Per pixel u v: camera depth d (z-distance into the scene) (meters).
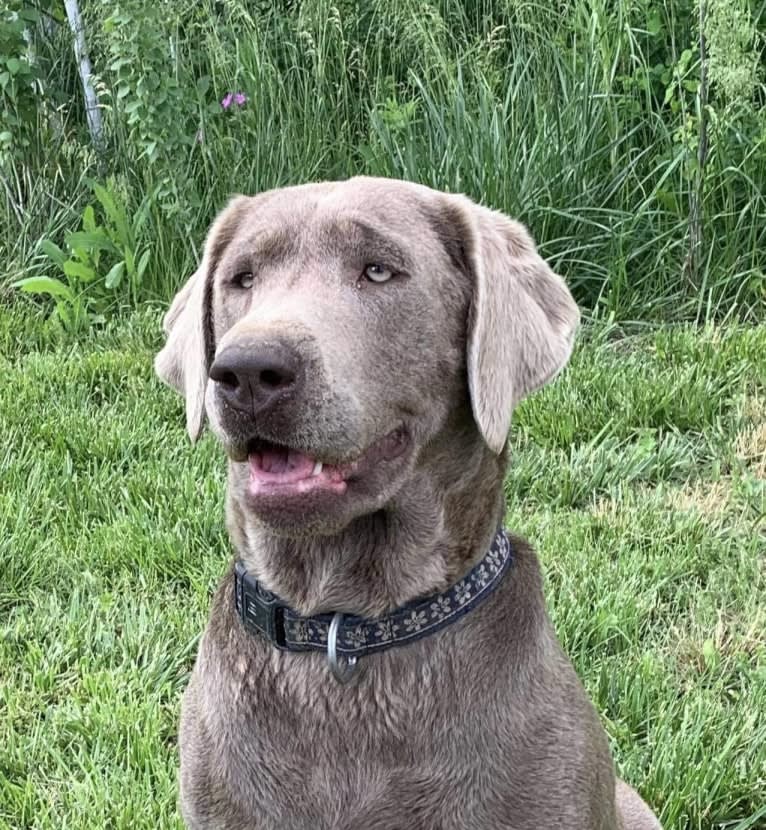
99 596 1.38
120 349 2.05
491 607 0.94
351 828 0.92
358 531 0.92
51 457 1.62
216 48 2.23
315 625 0.92
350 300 0.91
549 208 2.10
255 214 0.98
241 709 0.93
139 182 2.39
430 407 0.93
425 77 2.28
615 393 1.75
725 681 1.27
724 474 1.64
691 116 2.12
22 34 2.37
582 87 2.18
